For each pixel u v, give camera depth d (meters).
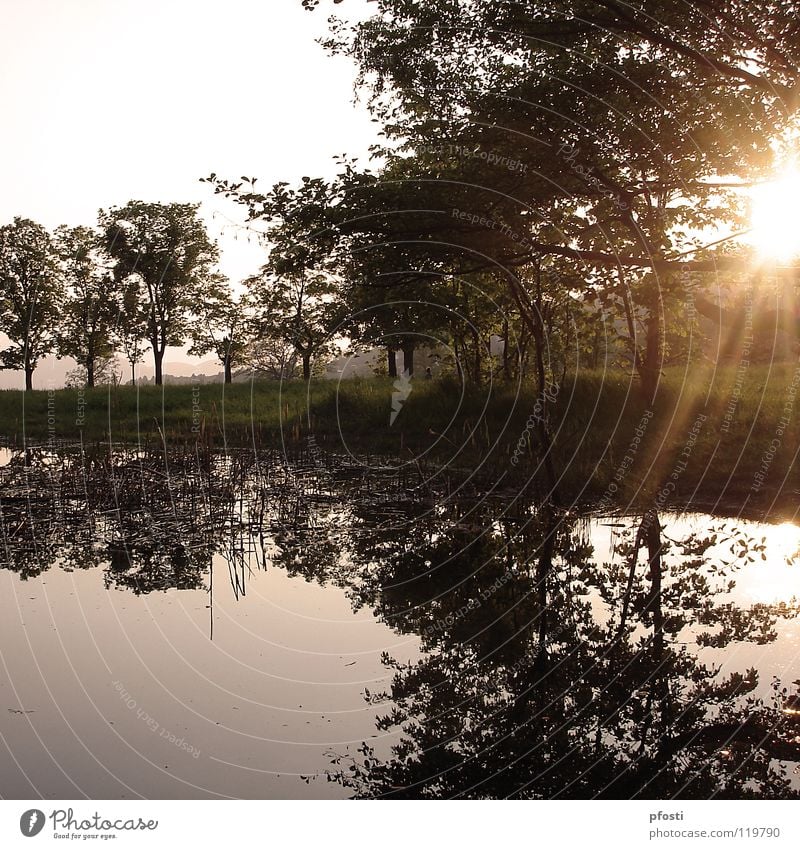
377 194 9.96
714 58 8.95
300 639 5.44
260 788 3.49
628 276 10.91
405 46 9.90
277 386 23.75
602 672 4.80
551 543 7.90
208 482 11.02
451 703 4.46
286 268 10.67
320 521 9.25
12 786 3.52
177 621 5.80
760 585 6.23
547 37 9.88
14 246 32.25
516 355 17.62
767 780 3.61
